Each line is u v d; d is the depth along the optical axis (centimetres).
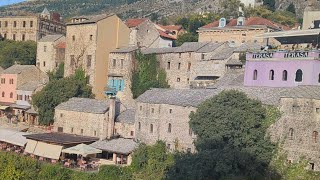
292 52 7725
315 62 7444
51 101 10981
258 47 9700
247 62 8381
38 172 8175
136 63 11331
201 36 14350
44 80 13025
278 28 13612
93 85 11862
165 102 8325
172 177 7081
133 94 11225
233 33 13612
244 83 8406
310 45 8444
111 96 10200
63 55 13475
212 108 7138
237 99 7056
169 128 8219
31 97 12050
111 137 9300
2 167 8156
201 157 6806
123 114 9531
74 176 7912
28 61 15000
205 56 10356
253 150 6719
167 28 16938
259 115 6956
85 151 8262
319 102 6444
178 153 7700
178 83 10775
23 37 16838
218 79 9631
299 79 7600
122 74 11450
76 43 12331
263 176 6706
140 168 7931
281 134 6794
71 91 11062
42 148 8950
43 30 16988
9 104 12850
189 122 7612
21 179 7956
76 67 12300
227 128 6912
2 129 10469
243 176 6475
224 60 9900
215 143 6969
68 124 9994
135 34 12769
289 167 6631
